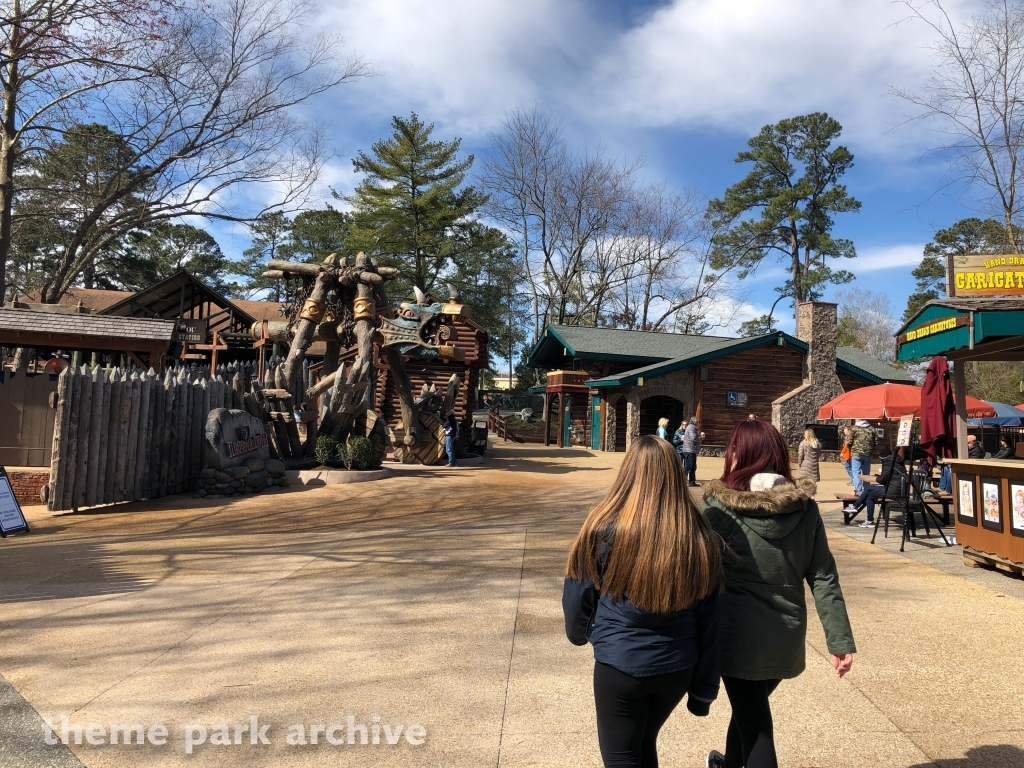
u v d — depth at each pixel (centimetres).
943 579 665
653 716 245
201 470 1220
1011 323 680
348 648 459
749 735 267
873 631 507
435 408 1864
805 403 2630
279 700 381
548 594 590
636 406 2602
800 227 4962
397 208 4078
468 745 335
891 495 890
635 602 232
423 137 4094
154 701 378
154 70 1620
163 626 502
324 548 786
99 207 1880
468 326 2236
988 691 401
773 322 5591
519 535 873
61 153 1872
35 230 2441
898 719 367
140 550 773
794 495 261
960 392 815
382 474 1425
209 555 747
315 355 3538
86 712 365
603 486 1466
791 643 262
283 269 1514
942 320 739
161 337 1588
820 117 4850
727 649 263
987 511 693
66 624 506
